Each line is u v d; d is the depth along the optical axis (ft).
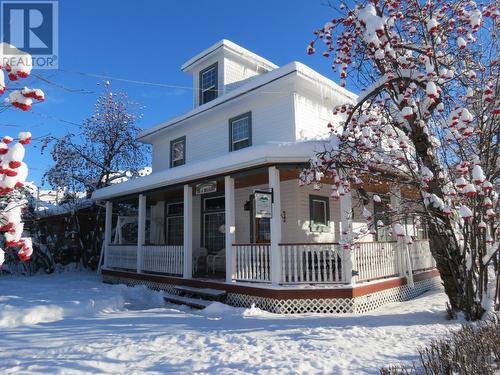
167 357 17.08
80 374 15.15
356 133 26.78
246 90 39.52
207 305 31.71
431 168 23.94
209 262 41.83
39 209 66.59
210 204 46.29
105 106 71.82
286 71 36.32
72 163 67.46
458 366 12.80
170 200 52.21
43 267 59.06
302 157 28.86
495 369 13.38
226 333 21.20
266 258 30.45
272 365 15.84
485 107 22.67
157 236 53.06
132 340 19.76
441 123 22.26
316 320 25.29
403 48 24.80
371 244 32.76
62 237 63.16
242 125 42.80
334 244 29.73
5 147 8.35
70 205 65.21
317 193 39.14
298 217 36.94
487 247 23.88
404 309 29.37
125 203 58.44
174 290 37.83
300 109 38.22
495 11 22.31
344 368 15.34
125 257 46.78
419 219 25.66
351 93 41.91
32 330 22.79
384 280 33.06
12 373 15.14
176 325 23.67
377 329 21.86
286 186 38.06
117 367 15.90
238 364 16.10
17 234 9.17
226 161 31.76
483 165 22.71
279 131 38.63
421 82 22.94
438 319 24.52
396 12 24.02
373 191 39.37
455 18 24.29
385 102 25.95
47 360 16.66
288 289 28.86
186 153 50.01
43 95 9.20
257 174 34.50
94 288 38.37
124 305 32.99
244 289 31.37
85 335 21.18
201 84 51.70
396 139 25.63
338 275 29.99
